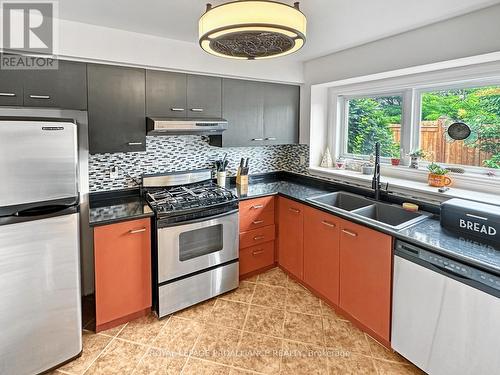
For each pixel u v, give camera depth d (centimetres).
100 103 228
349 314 233
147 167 288
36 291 172
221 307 255
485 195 223
